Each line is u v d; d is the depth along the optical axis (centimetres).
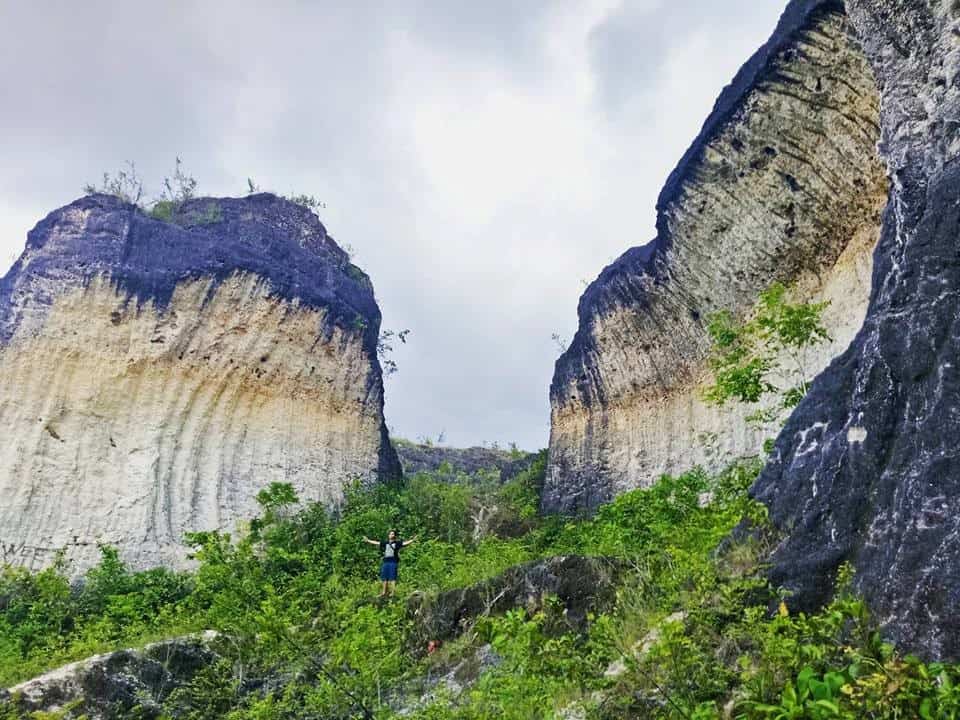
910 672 468
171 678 1132
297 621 1236
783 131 1573
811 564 662
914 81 870
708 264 1836
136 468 2216
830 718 455
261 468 2383
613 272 2238
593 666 738
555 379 2545
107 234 2536
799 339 1073
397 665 1090
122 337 2391
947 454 615
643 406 2153
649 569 955
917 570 580
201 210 2862
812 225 1570
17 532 2048
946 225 732
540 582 1148
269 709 995
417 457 3797
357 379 2795
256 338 2561
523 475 2709
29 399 2247
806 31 1459
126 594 1806
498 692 762
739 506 800
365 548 1966
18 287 2434
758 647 613
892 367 714
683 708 588
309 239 3067
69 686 1070
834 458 724
